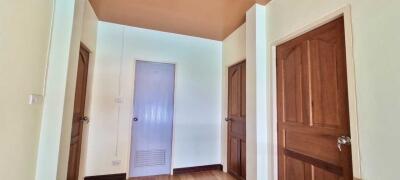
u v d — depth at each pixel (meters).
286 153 2.06
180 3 2.48
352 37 1.39
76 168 2.51
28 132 1.46
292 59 2.03
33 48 1.46
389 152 1.16
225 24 3.08
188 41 3.56
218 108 3.68
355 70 1.36
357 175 1.31
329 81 1.61
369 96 1.27
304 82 1.87
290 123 2.02
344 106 1.48
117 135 3.00
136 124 3.19
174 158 3.31
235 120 3.23
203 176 3.20
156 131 3.30
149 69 3.33
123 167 3.01
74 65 1.95
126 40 3.17
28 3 1.36
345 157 1.45
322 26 1.69
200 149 3.49
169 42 3.43
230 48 3.46
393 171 1.13
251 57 2.45
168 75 3.44
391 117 1.15
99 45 3.01
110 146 2.96
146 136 3.24
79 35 2.04
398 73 1.13
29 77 1.42
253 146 2.33
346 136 1.44
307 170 1.80
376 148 1.22
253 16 2.44
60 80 1.74
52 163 1.67
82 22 2.24
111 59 3.06
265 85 2.35
